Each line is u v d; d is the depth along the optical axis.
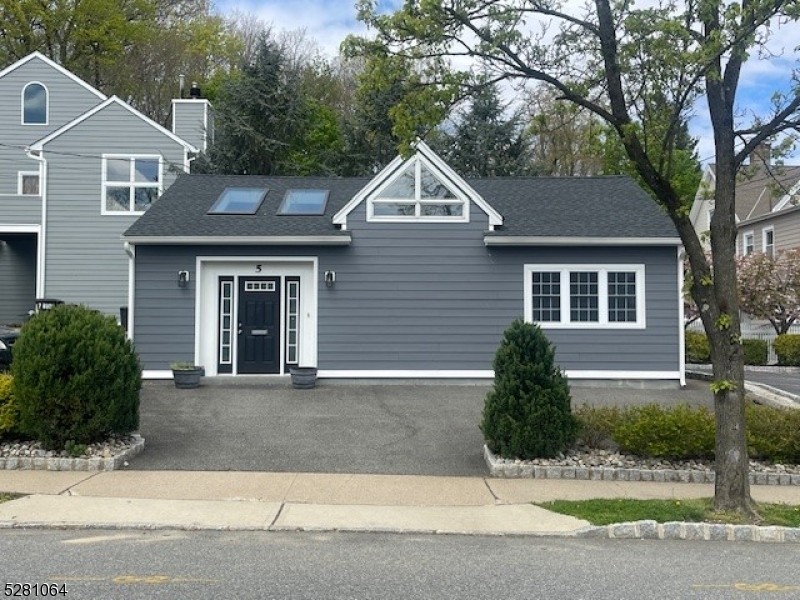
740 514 8.25
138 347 16.77
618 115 8.98
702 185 10.66
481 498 8.99
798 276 25.36
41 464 10.05
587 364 16.92
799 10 7.92
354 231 17.05
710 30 8.51
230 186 19.53
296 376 15.97
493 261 17.06
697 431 10.38
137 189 24.39
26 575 6.05
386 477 9.84
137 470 10.03
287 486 9.30
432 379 16.86
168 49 41.03
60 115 26.39
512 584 6.03
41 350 10.43
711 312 8.63
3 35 36.50
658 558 6.96
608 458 10.55
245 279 17.28
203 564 6.43
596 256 17.06
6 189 26.14
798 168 26.00
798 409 11.73
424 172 17.17
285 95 30.42
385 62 9.56
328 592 5.74
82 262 24.09
